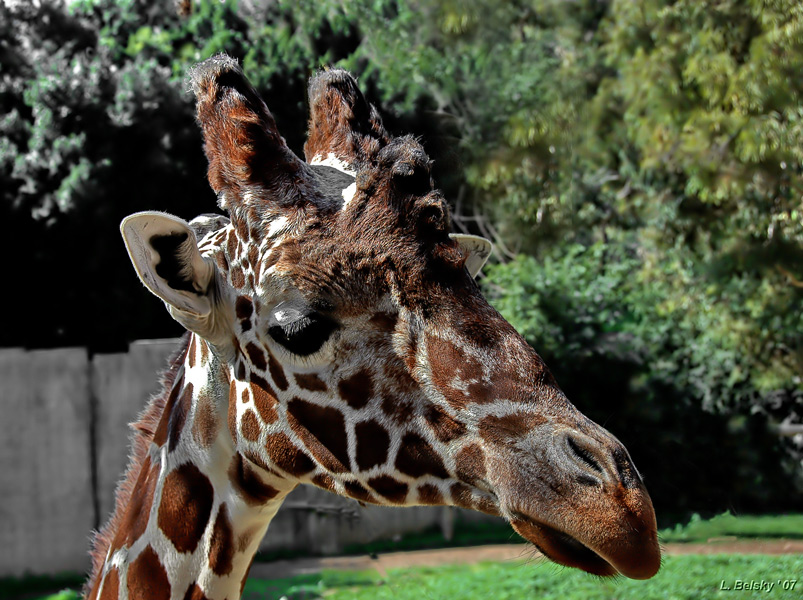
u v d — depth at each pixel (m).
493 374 2.15
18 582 9.28
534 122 14.04
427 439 2.20
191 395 2.62
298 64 11.45
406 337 2.20
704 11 12.55
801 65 11.54
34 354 9.52
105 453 9.68
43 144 11.87
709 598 6.89
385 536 10.54
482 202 14.60
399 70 12.35
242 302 2.40
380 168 2.26
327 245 2.23
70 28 12.50
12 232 12.04
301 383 2.30
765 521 11.62
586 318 12.60
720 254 13.22
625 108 15.52
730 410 13.26
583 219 16.73
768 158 12.00
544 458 2.04
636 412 12.59
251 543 2.60
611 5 15.09
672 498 12.66
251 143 2.36
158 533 2.60
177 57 12.14
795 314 12.88
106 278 12.52
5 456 9.36
